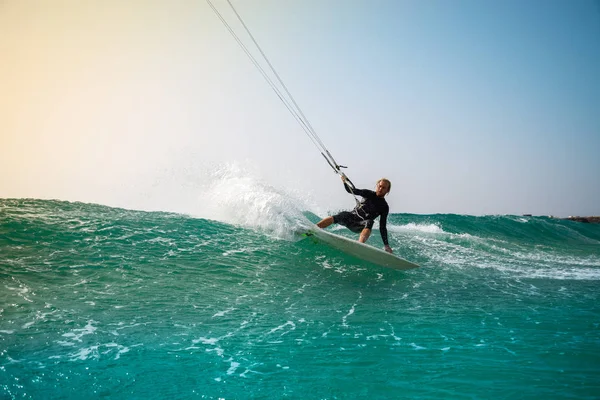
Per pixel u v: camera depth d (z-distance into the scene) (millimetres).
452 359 3775
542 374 3469
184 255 6973
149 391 3041
